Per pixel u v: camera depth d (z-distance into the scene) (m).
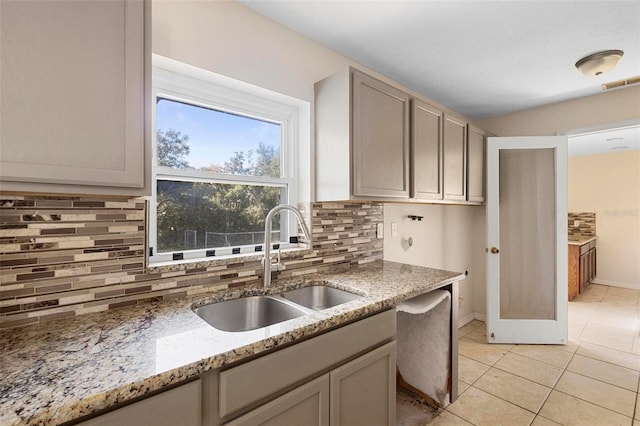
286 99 1.86
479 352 2.68
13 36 0.79
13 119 0.79
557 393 2.05
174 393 0.80
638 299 4.33
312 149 1.93
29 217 1.07
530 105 3.03
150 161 1.03
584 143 4.42
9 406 0.63
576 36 1.85
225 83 1.63
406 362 2.14
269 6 1.62
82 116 0.89
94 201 1.19
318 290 1.78
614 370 2.33
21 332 1.01
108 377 0.74
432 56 2.11
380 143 1.84
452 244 3.26
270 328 1.04
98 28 0.92
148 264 1.33
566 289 2.81
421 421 1.81
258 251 1.82
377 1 1.56
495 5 1.58
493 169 2.90
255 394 0.95
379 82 1.83
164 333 1.00
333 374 1.17
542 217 2.95
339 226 2.10
